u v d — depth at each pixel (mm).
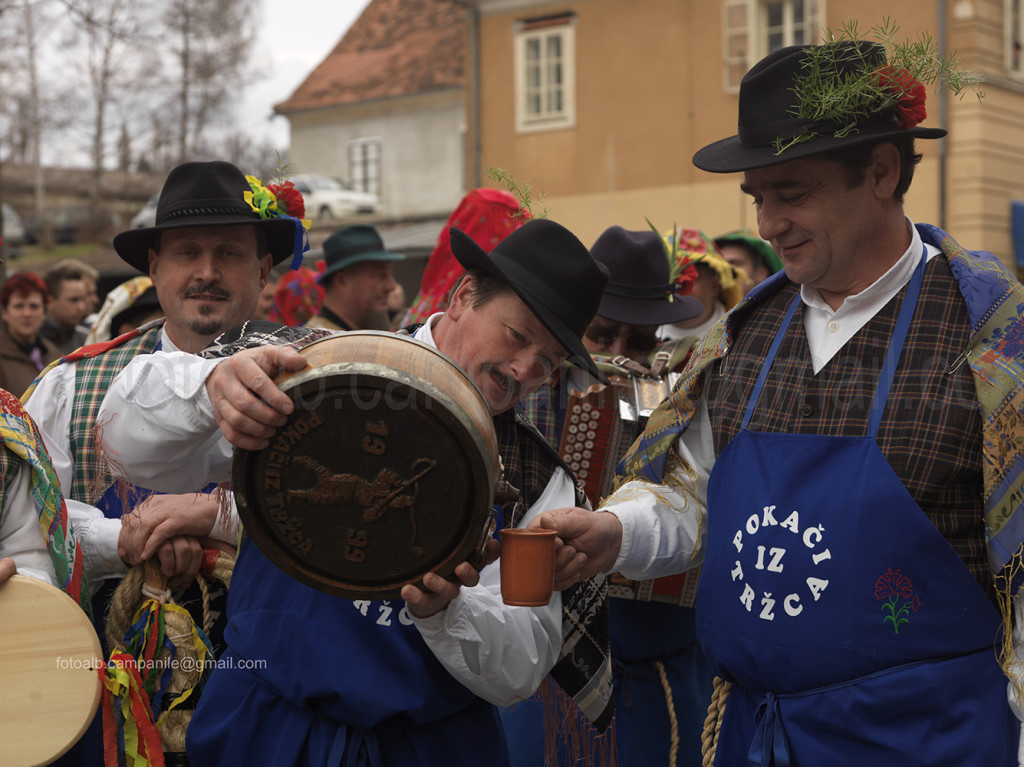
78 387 2494
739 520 1968
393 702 1805
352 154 22359
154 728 2059
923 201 11719
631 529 2062
